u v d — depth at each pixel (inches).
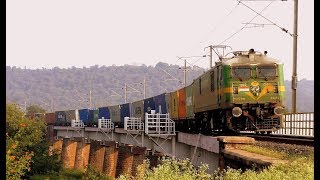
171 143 1295.5
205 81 1064.8
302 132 909.8
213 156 777.6
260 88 901.2
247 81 900.0
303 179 395.2
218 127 996.6
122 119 2228.1
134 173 1690.5
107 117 2539.4
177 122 1519.4
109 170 2172.7
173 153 1253.7
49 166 1569.9
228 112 908.0
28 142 1302.9
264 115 903.1
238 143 665.6
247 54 922.7
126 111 2149.4
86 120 2997.0
